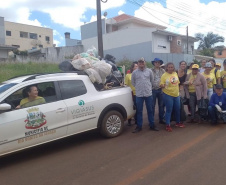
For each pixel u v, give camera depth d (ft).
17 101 16.51
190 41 131.23
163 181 12.93
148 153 16.92
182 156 16.14
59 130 17.75
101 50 46.32
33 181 13.87
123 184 12.82
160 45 106.42
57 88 18.17
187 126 23.61
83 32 139.03
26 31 183.73
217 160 15.29
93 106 19.52
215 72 26.94
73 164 15.83
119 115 21.34
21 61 70.90
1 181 14.11
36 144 16.83
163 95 22.35
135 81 21.90
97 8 45.88
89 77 20.25
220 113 23.02
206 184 12.47
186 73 25.62
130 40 107.86
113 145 18.99
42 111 16.94
